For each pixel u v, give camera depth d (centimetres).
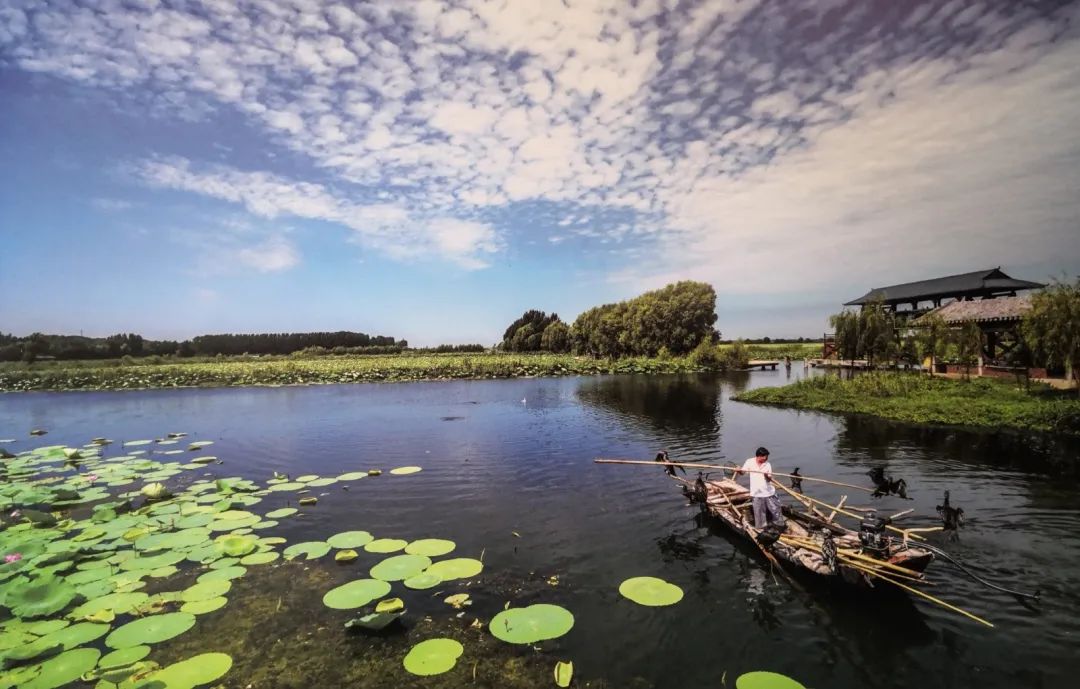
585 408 2525
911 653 578
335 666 552
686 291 6275
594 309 7700
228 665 547
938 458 1391
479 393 3275
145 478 1323
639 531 934
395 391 3450
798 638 606
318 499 1127
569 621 632
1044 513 969
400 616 650
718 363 5250
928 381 2562
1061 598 681
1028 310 2245
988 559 786
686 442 1691
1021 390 2158
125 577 745
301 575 759
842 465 1349
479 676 536
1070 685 523
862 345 3158
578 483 1239
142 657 557
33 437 1977
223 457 1559
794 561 762
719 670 549
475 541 891
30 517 962
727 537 905
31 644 575
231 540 852
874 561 685
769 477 888
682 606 675
